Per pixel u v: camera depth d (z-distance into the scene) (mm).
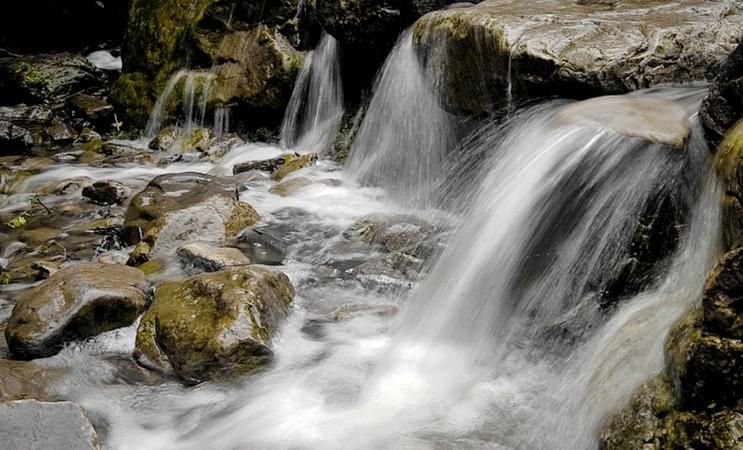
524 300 4977
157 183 7871
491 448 3988
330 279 6301
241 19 11336
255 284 5270
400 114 8297
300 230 7445
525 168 5344
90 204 8812
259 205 8086
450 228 6660
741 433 2928
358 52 9516
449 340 5102
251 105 10875
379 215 7402
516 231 5164
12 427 3820
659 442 3188
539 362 4703
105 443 4266
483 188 5781
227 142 10797
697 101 5301
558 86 5988
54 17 16703
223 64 11242
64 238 7727
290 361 5000
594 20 6410
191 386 4812
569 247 4918
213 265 6352
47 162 10711
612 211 4777
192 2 11953
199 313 5094
